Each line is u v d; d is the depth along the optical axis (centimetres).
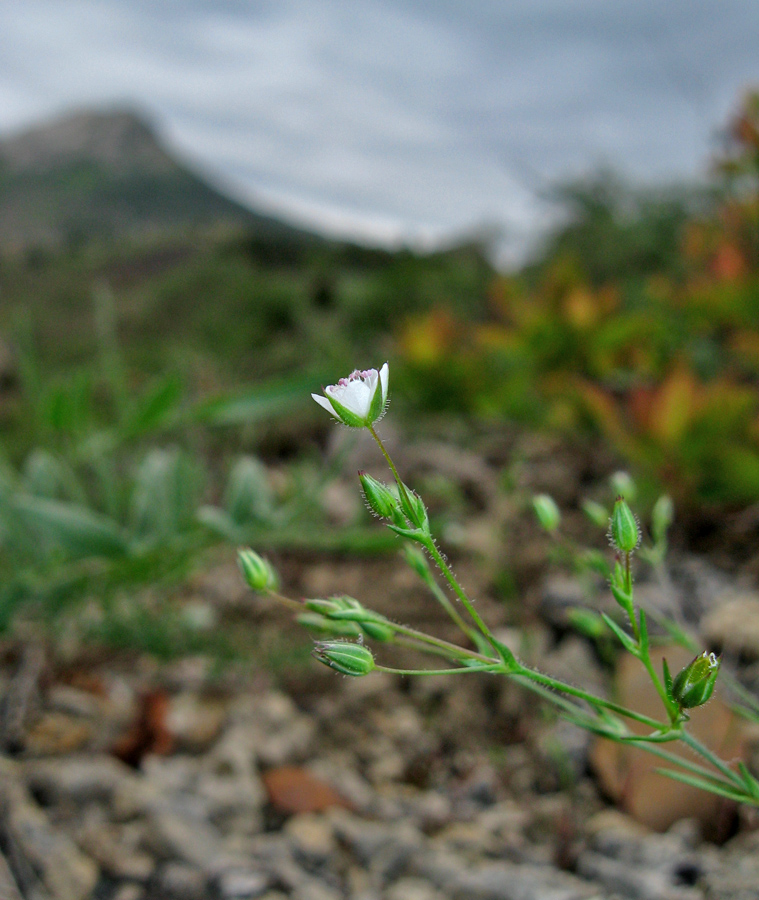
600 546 21
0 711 15
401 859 13
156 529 17
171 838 13
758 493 20
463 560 22
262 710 16
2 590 16
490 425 32
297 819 14
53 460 19
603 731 9
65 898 12
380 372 8
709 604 17
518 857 13
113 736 15
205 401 18
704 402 20
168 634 18
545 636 19
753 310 24
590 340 27
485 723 17
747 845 12
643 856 12
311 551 24
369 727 17
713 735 13
